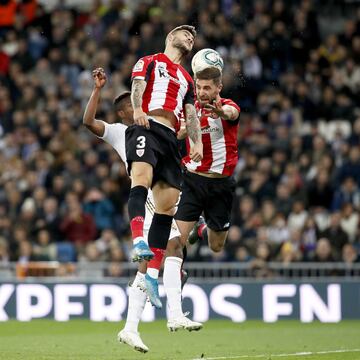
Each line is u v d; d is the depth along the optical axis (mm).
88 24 47969
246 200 37625
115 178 40750
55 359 19281
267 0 47438
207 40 44969
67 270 33906
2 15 49375
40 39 48531
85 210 39188
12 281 33156
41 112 44375
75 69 46656
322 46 47688
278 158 40531
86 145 42625
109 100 44500
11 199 39906
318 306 33000
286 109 44312
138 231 17219
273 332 28109
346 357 19500
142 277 18672
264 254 34688
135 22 46406
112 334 27203
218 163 21453
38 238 37531
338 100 44844
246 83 44438
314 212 38062
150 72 18312
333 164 40281
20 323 31453
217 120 21266
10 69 46812
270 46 45812
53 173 41594
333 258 34438
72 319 32969
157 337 26234
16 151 43438
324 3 50344
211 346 22984
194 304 33281
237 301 33219
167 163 18250
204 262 35125
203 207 21688
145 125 17609
